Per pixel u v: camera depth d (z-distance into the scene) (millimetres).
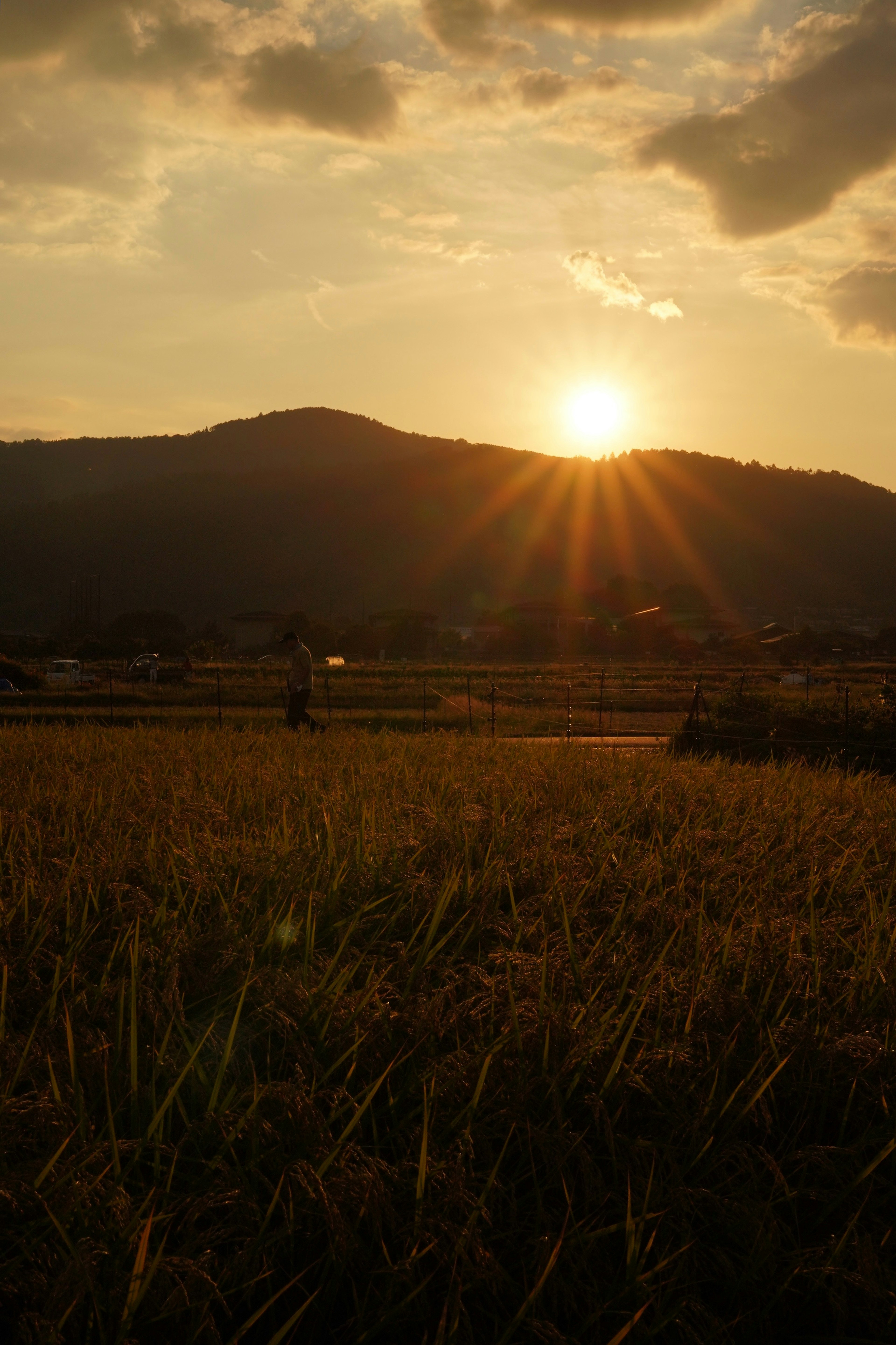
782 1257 2398
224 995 3465
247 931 3953
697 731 16703
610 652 111250
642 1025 3311
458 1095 2758
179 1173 2533
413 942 3975
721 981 3551
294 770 8188
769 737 16250
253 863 4750
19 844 5207
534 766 8430
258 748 10281
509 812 6340
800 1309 2371
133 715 27047
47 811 6262
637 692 41625
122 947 3715
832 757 12891
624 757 9773
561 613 134500
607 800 6844
